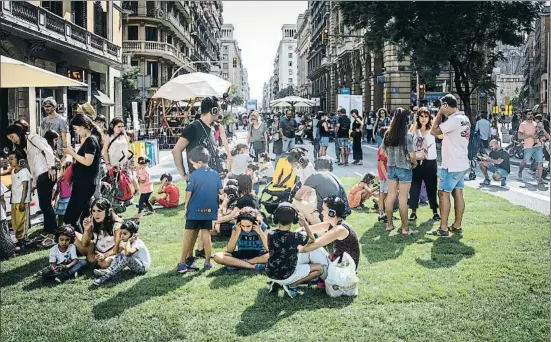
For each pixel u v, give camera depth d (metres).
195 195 5.46
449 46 20.88
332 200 5.00
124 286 5.05
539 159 11.74
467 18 19.78
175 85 12.09
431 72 21.92
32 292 4.92
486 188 11.17
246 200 6.81
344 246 5.00
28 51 19.12
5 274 5.49
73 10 23.41
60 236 5.33
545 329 3.91
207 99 6.26
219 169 6.39
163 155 21.39
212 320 4.19
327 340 3.79
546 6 20.00
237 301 4.62
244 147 9.41
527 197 9.96
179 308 4.45
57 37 20.50
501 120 28.73
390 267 5.52
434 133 6.96
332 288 4.66
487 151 13.81
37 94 20.16
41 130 9.37
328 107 62.00
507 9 19.67
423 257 5.90
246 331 3.96
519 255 5.89
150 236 7.14
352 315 4.25
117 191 8.85
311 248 4.79
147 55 43.38
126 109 38.41
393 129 6.89
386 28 21.59
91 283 5.17
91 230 5.59
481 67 23.28
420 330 3.94
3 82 5.65
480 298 4.59
